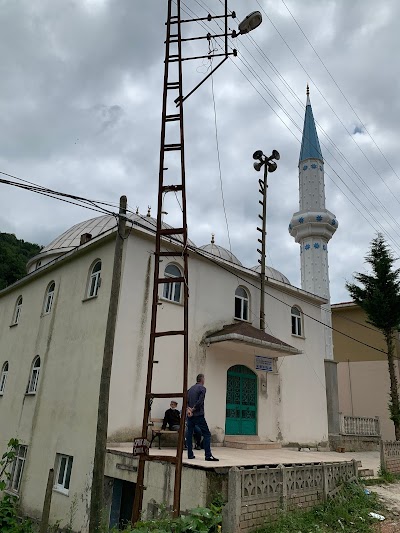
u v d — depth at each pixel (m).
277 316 18.20
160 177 9.16
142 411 12.47
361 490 9.80
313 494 8.72
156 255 8.72
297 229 31.19
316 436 18.02
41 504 13.03
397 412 19.91
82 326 14.16
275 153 19.73
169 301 14.14
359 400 25.72
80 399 13.00
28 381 16.52
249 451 13.16
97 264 14.85
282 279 22.88
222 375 15.12
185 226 8.79
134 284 13.29
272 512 7.58
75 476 11.95
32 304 18.41
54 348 15.47
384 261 22.08
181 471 7.54
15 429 16.23
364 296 22.44
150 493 8.77
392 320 21.00
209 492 7.64
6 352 19.31
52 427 13.95
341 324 27.98
